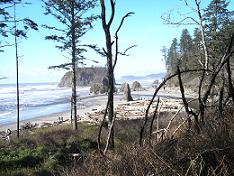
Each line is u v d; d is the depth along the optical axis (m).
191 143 3.86
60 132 24.12
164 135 4.82
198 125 4.30
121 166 3.95
